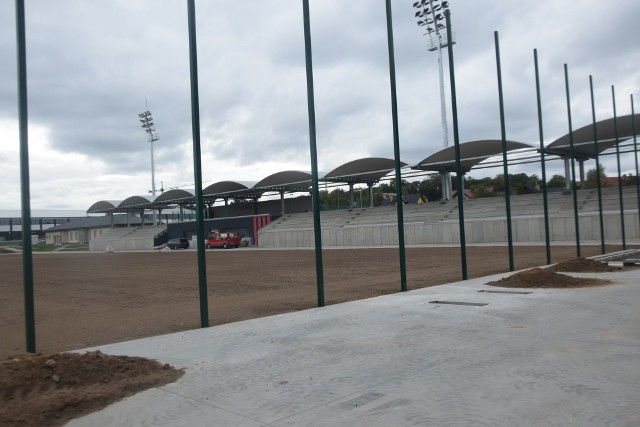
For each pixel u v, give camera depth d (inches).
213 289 745.0
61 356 273.6
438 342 318.3
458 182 666.8
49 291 819.4
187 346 341.1
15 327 493.4
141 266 1411.2
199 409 220.7
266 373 269.3
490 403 210.2
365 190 3946.9
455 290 556.4
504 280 600.4
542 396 215.2
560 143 1785.2
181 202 3243.1
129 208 3622.0
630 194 1705.2
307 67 500.7
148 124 3373.5
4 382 240.4
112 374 270.7
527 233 1686.8
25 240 320.2
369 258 1291.8
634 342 298.8
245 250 2340.1
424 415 201.0
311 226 2453.2
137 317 512.4
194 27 418.3
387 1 575.8
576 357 271.3
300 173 2452.0
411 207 2266.2
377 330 362.3
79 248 4040.4
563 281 557.9
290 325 398.3
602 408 199.2
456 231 1859.0
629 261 749.3
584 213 1605.6
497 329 347.9
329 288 681.6
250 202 3270.2
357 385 241.9
